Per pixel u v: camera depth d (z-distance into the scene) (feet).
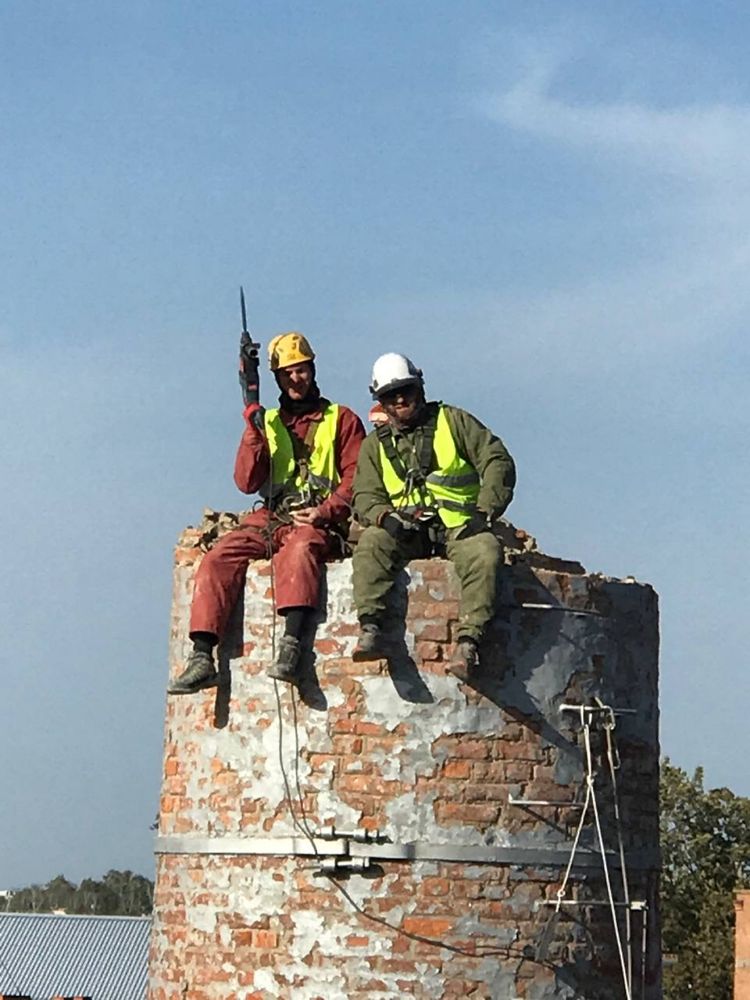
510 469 43.04
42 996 201.57
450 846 42.14
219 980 43.11
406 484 43.11
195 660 43.68
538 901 42.57
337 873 42.27
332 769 42.60
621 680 44.68
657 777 45.96
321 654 43.06
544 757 43.09
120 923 214.90
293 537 43.75
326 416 45.70
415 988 41.70
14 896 383.86
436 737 42.45
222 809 43.70
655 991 44.86
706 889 222.28
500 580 42.96
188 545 47.14
